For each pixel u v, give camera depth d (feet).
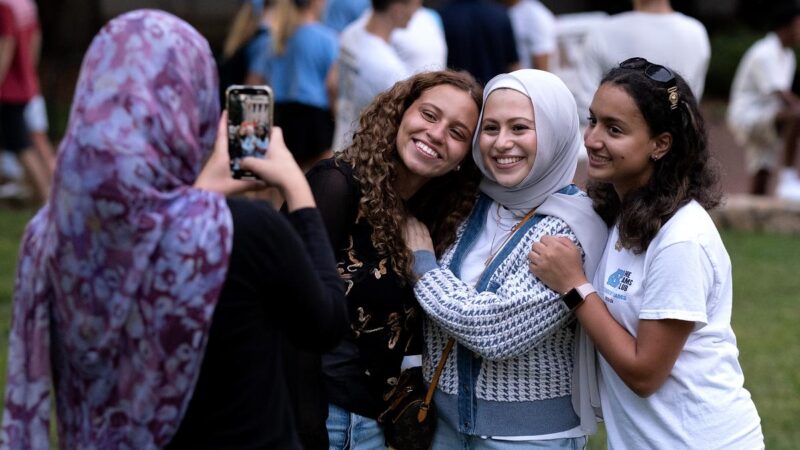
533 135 10.73
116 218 7.54
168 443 7.97
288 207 8.62
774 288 26.11
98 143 7.51
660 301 9.90
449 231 11.48
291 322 8.28
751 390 19.17
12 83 32.53
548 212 10.94
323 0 26.68
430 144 10.94
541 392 10.89
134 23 7.72
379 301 10.94
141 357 7.75
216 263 7.73
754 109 34.35
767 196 34.81
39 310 8.04
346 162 11.14
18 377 8.16
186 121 7.75
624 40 21.11
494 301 10.47
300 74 25.26
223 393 8.02
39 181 33.94
